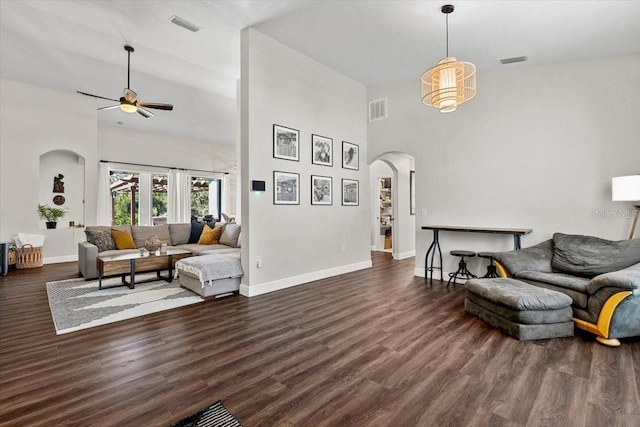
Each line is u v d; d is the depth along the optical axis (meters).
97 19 4.03
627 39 3.68
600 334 2.71
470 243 4.91
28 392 2.00
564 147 4.26
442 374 2.22
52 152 6.82
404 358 2.46
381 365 2.35
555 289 3.17
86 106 6.78
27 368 2.29
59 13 3.94
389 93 5.79
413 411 1.82
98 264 4.48
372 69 5.18
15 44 4.80
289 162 4.68
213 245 6.09
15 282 4.86
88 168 6.80
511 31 3.69
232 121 8.37
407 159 7.52
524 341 2.76
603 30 3.54
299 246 4.83
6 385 2.07
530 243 4.47
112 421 1.74
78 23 4.15
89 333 2.93
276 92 4.48
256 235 4.25
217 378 2.17
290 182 4.70
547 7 3.22
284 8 3.62
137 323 3.19
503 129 4.66
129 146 8.38
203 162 9.84
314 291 4.40
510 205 4.61
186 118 8.03
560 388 2.04
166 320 3.27
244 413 1.80
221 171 10.27
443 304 3.81
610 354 2.52
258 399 1.94
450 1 3.24
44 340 2.78
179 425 1.71
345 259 5.65
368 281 4.99
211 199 10.30
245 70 4.16
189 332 2.96
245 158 4.20
